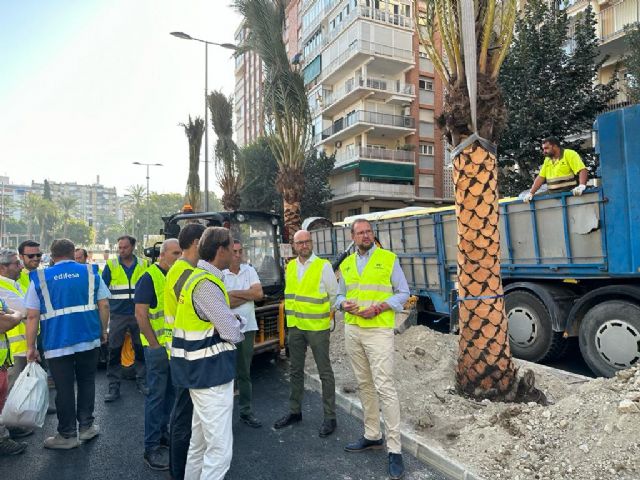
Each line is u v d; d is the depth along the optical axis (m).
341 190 35.03
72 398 4.07
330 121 38.38
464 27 4.23
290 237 11.81
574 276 5.82
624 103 16.33
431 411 4.26
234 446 3.98
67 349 3.99
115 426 4.54
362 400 3.90
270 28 11.63
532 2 14.69
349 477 3.43
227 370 2.85
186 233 3.17
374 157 33.62
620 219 5.23
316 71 38.81
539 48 14.09
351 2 32.84
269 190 29.00
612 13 17.06
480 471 3.26
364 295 3.70
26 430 4.33
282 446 3.98
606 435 3.23
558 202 5.91
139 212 88.69
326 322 4.26
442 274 7.95
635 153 5.09
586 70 13.89
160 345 3.83
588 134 15.17
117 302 5.48
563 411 3.68
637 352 5.05
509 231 6.63
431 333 6.66
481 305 4.36
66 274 4.11
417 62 34.44
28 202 97.25
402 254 8.87
